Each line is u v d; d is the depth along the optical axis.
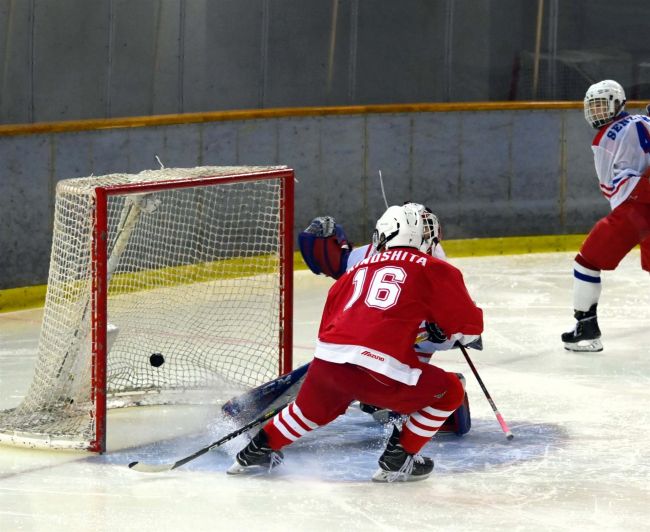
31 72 23.17
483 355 17.58
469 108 26.97
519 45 28.48
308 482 11.44
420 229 11.44
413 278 11.08
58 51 23.52
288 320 14.59
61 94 23.66
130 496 10.99
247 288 20.22
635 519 10.29
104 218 12.23
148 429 13.57
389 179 26.53
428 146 26.77
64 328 13.55
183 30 25.20
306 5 26.70
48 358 13.59
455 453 12.52
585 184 27.94
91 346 12.56
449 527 10.06
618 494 11.03
